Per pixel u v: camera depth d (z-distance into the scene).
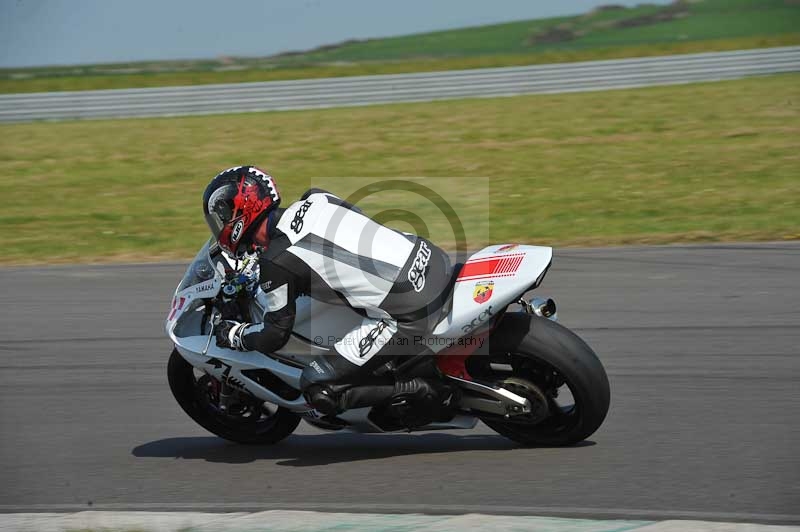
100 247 38.50
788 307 26.23
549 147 56.69
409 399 16.62
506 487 15.55
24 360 24.30
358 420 17.06
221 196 16.36
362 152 57.66
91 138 66.06
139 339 25.80
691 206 41.25
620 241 35.78
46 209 46.56
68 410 20.59
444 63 105.38
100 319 27.88
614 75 86.69
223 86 89.81
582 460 16.62
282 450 18.16
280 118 71.50
